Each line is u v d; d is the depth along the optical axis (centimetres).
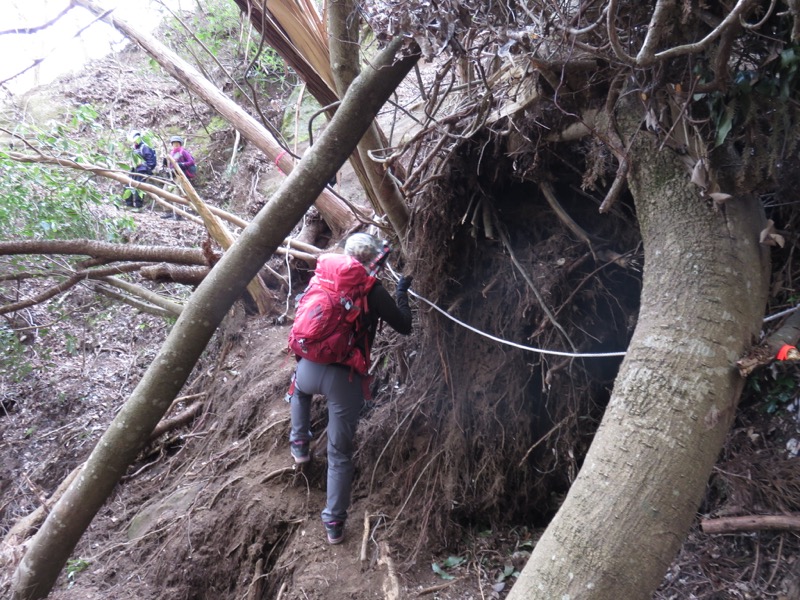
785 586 238
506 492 332
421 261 352
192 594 370
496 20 225
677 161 201
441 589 307
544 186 311
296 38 322
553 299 312
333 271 312
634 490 172
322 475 373
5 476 553
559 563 175
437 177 315
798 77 177
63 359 636
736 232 191
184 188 475
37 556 282
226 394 479
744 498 264
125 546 411
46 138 495
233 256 269
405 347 390
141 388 274
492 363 338
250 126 521
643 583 168
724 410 177
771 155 184
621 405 187
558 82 223
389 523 346
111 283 552
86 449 548
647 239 208
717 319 182
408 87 559
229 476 400
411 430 367
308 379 329
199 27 859
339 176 546
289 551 347
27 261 542
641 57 160
